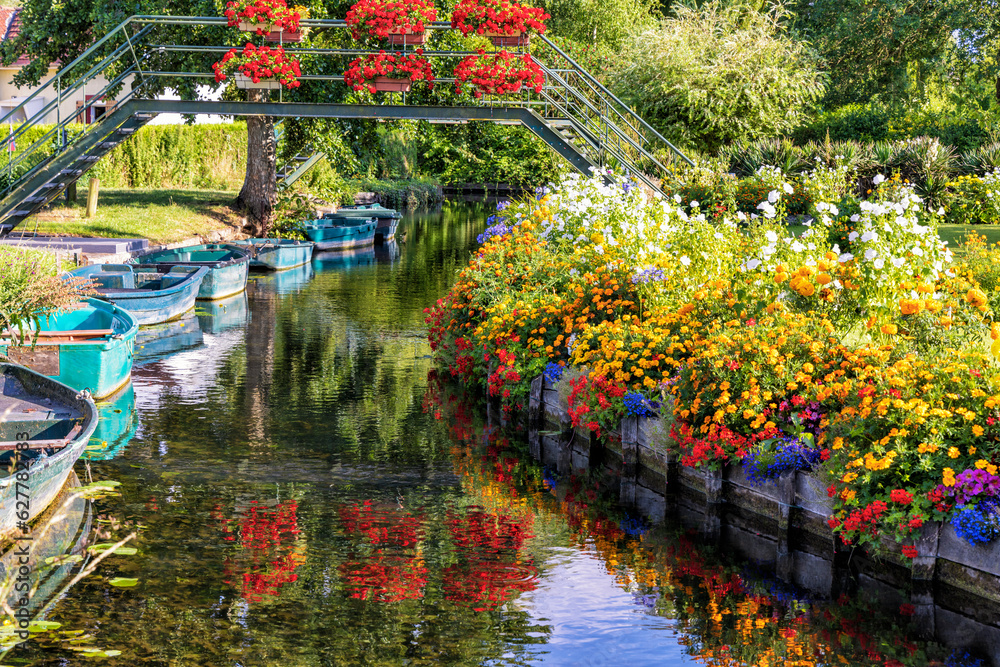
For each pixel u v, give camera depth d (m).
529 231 12.95
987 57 38.88
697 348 8.34
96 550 6.79
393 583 6.43
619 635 5.78
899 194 17.70
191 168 34.84
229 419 10.30
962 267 10.85
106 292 15.17
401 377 12.38
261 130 26.47
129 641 5.56
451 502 8.01
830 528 6.97
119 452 9.06
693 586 6.50
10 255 11.03
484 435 9.97
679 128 28.92
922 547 6.39
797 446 7.14
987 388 6.57
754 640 5.74
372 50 18.77
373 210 31.67
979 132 30.42
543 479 8.67
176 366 12.77
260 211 26.94
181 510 7.62
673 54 29.58
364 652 5.50
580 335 10.01
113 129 19.20
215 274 18.28
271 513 7.63
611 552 7.06
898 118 34.16
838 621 6.01
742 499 7.70
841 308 8.26
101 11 23.52
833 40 40.41
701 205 21.41
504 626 5.87
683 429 7.91
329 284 20.97
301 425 10.13
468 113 18.92
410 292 19.84
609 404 8.87
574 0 46.50
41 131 27.33
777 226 9.99
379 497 8.07
